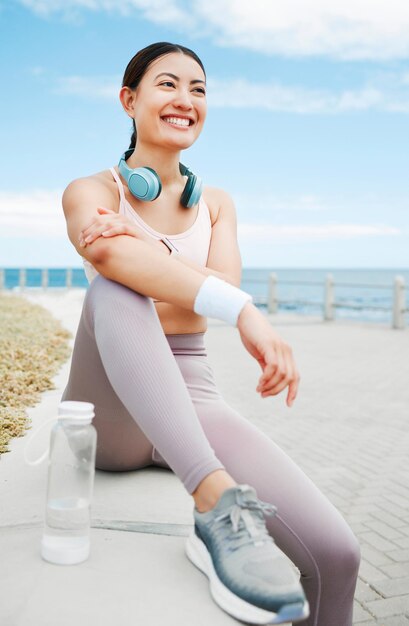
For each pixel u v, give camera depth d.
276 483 1.89
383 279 152.12
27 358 6.25
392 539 3.47
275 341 1.77
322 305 17.67
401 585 2.98
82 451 1.72
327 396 7.26
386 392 7.57
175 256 2.23
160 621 1.47
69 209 2.13
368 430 5.79
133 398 1.67
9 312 12.34
